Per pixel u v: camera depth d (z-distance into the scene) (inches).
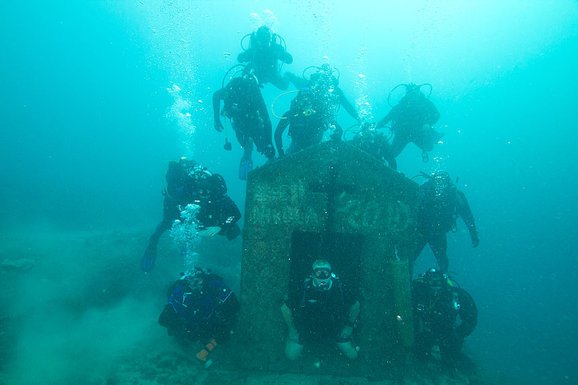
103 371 178.4
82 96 2787.9
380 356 178.2
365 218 178.2
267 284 177.6
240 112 212.1
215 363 183.6
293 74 320.8
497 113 1808.6
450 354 202.4
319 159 177.9
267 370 176.9
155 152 2455.7
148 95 2746.1
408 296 171.8
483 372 214.4
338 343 175.8
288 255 177.0
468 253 834.8
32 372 174.1
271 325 177.6
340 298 169.9
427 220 266.2
